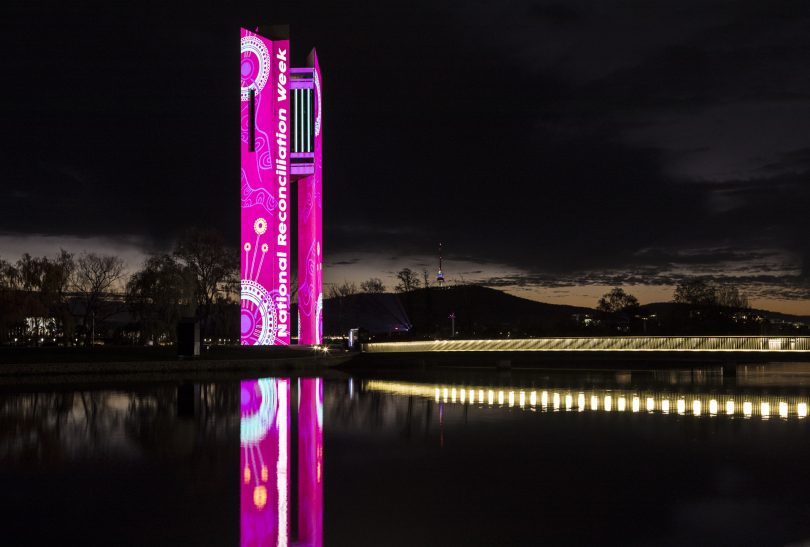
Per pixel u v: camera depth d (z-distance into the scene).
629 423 49.72
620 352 87.75
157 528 24.95
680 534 24.17
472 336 181.62
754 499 28.69
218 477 32.78
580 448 39.97
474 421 51.19
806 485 30.98
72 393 72.50
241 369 104.06
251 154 114.19
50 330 116.38
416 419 52.16
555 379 93.69
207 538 23.91
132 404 62.34
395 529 24.81
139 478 32.56
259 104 114.69
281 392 74.31
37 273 96.88
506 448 40.12
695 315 190.25
